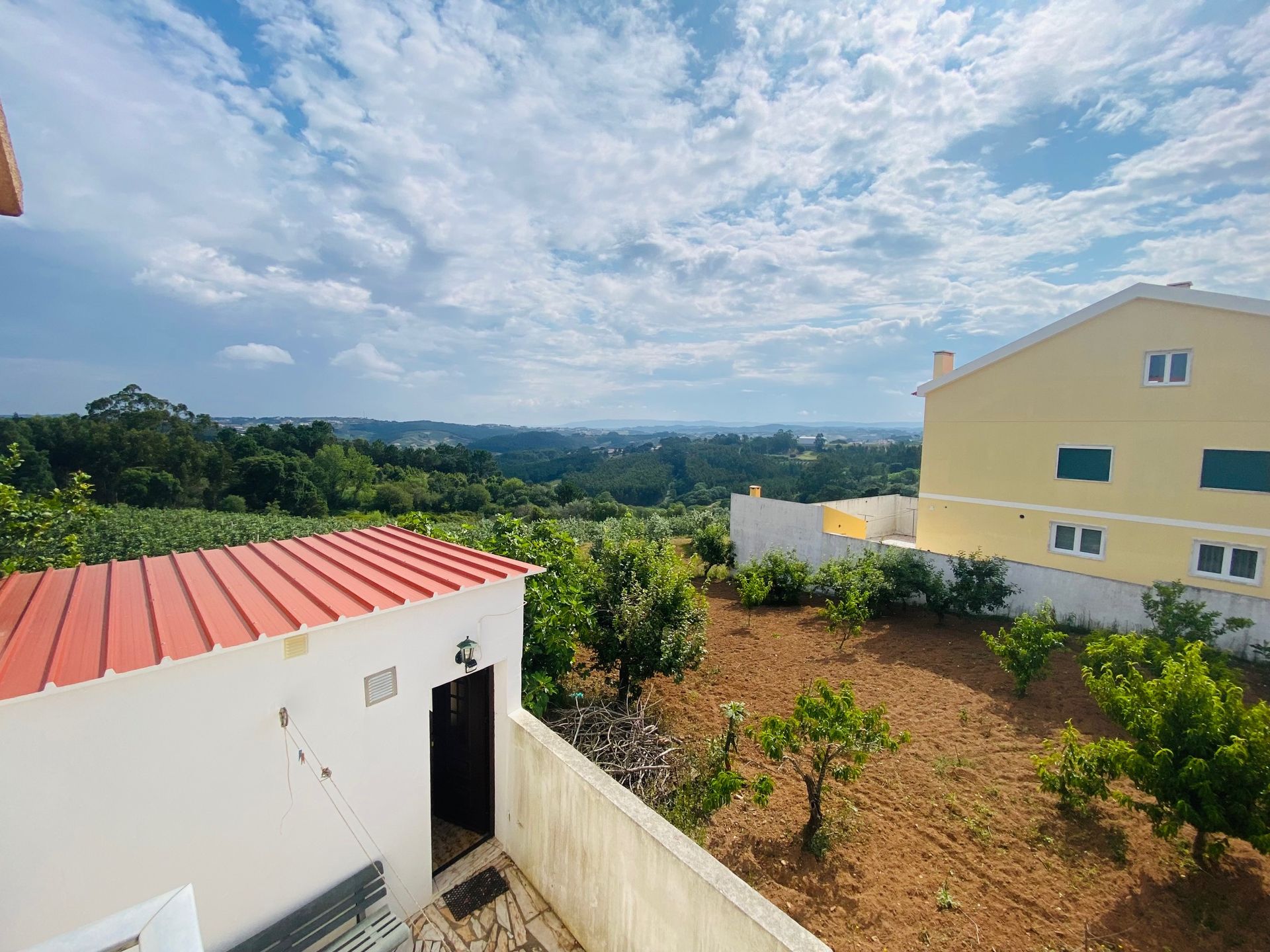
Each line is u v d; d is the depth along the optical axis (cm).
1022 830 588
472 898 505
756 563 1675
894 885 525
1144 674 757
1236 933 451
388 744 454
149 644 356
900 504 2159
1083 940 456
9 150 329
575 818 458
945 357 1734
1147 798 619
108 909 333
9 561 743
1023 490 1458
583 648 1080
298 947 399
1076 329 1349
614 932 425
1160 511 1230
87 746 318
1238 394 1120
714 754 725
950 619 1303
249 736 379
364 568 537
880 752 745
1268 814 439
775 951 299
